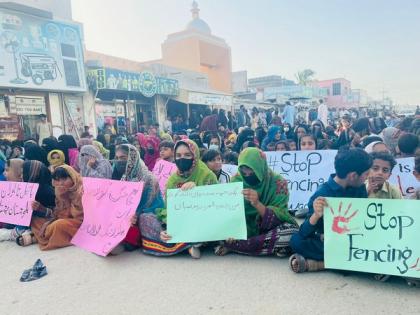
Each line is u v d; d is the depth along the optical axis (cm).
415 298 243
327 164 504
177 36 2488
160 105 1669
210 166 448
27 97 1120
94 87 1299
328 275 285
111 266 330
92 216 388
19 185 423
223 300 256
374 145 445
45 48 1138
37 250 388
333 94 5953
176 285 283
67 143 749
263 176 331
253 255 334
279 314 233
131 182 373
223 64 2683
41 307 263
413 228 256
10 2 1024
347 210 273
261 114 1977
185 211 340
